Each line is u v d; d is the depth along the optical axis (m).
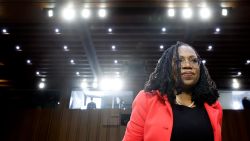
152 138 0.91
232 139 7.87
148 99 1.02
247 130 7.94
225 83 8.96
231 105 8.93
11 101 9.05
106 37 7.18
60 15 6.20
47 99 9.20
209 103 1.07
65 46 7.55
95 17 6.34
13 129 8.53
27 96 9.24
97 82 9.05
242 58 7.79
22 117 8.68
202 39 7.15
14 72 8.70
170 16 6.16
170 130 0.90
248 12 5.99
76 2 5.85
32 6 5.89
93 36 7.14
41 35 7.17
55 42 7.42
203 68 1.14
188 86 1.05
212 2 5.73
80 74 8.80
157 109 0.98
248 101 8.34
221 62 8.01
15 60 8.13
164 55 1.13
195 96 1.07
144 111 1.00
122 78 8.58
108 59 8.06
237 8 5.86
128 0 5.77
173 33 6.94
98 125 8.20
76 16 6.28
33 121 8.57
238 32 6.82
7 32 7.01
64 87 9.35
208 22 6.49
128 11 6.10
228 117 8.15
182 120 0.93
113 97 9.01
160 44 7.38
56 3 5.83
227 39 7.10
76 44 7.49
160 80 1.05
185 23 6.55
